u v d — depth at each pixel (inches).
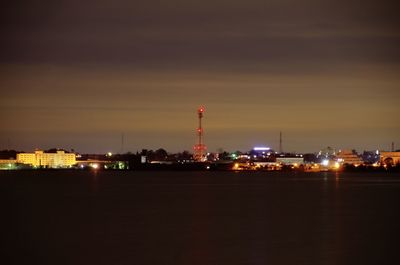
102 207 5211.6
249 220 4143.7
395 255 2770.7
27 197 6673.2
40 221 4082.2
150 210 4923.7
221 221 4077.3
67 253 2817.4
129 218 4274.1
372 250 2896.2
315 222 4033.0
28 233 3469.5
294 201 5979.3
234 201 6003.9
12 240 3196.4
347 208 5118.1
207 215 4485.7
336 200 6156.5
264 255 2765.7
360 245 3031.5
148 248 2947.8
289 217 4343.0
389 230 3612.2
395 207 5231.3
